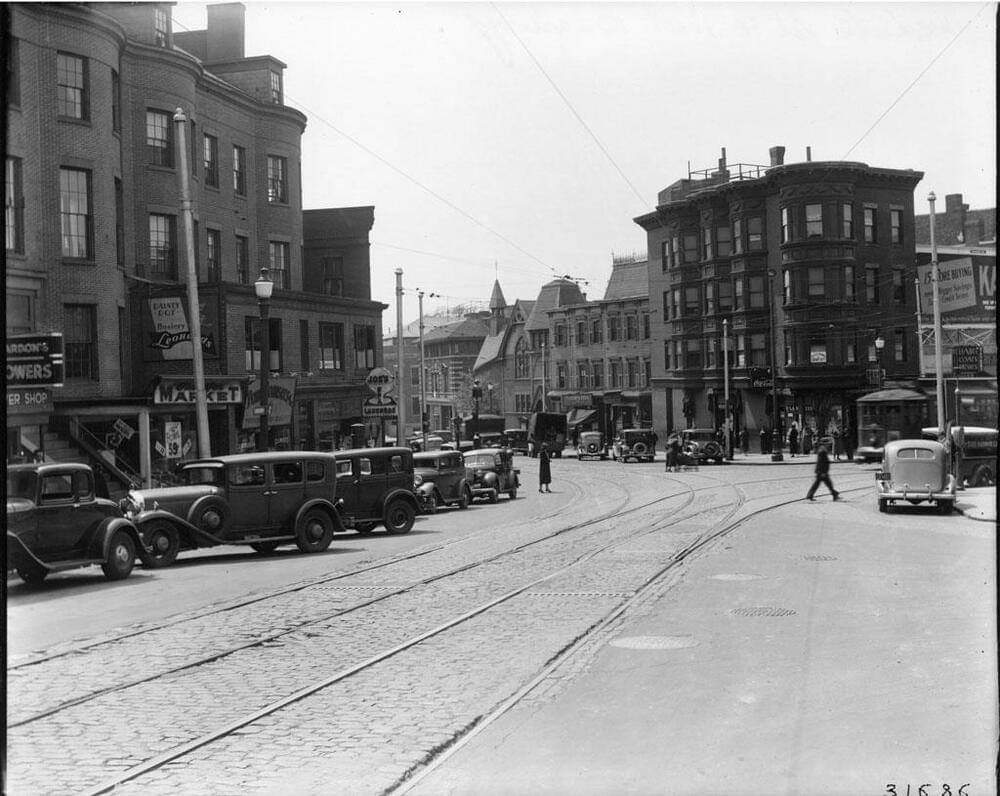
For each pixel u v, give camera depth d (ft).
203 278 121.39
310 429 134.41
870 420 165.37
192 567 61.46
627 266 273.75
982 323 120.88
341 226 158.61
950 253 198.29
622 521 82.12
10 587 53.52
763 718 26.20
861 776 21.72
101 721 26.81
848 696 28.04
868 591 45.57
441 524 88.94
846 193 191.01
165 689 30.14
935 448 83.20
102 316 87.51
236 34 142.51
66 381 84.99
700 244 219.82
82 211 86.28
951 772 21.80
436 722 26.32
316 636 37.93
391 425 260.42
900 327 196.75
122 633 38.78
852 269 191.72
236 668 32.83
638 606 42.73
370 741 24.76
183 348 102.32
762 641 35.32
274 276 139.54
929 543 63.46
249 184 134.51
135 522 60.03
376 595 47.29
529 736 25.07
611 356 269.44
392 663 33.19
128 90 107.86
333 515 69.10
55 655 34.99
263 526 66.13
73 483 53.47
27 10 80.18
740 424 208.95
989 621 38.17
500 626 39.14
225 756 23.68
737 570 52.42
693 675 30.78
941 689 28.45
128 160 107.04
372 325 152.76
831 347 189.88
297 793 21.20
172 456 99.55
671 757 23.29
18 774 22.48
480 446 208.64
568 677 30.89
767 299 201.87
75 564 52.47
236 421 114.21
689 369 220.84
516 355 322.14
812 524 75.41
